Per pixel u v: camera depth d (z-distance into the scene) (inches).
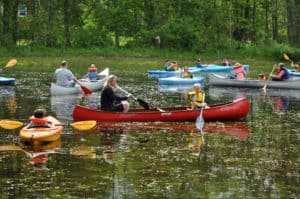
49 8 2317.9
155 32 2306.8
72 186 510.0
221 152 644.7
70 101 1082.7
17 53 2118.6
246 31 2497.5
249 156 625.3
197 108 856.3
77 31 2322.8
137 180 528.7
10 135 738.2
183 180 528.7
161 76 1653.5
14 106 992.9
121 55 2170.3
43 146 671.1
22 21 2304.4
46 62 1991.9
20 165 583.2
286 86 1357.0
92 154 631.8
